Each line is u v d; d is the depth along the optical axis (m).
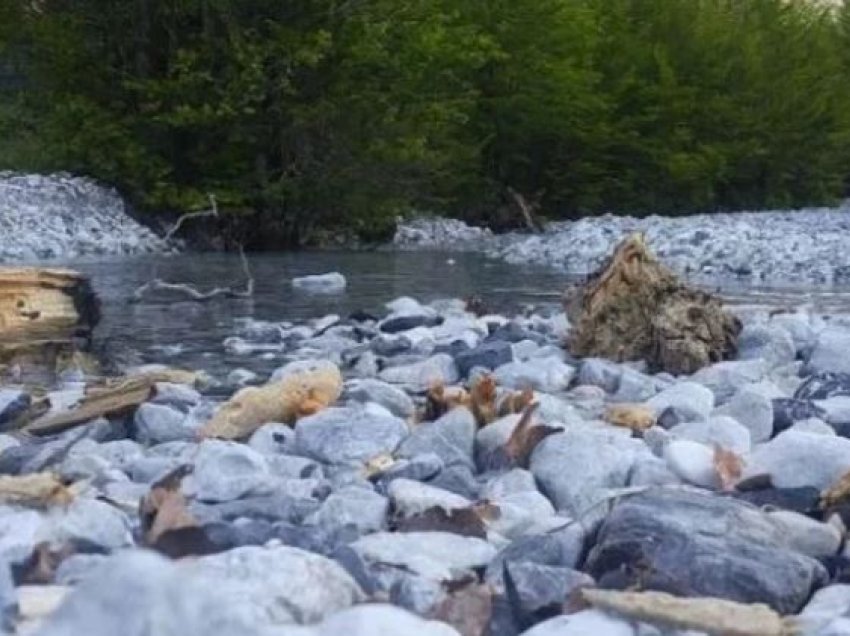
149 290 13.55
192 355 9.49
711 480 5.53
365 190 22.55
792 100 33.59
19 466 5.85
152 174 21.39
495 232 27.45
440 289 14.64
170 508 4.61
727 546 4.34
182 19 21.59
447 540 4.64
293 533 4.59
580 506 5.31
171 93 21.34
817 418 6.83
